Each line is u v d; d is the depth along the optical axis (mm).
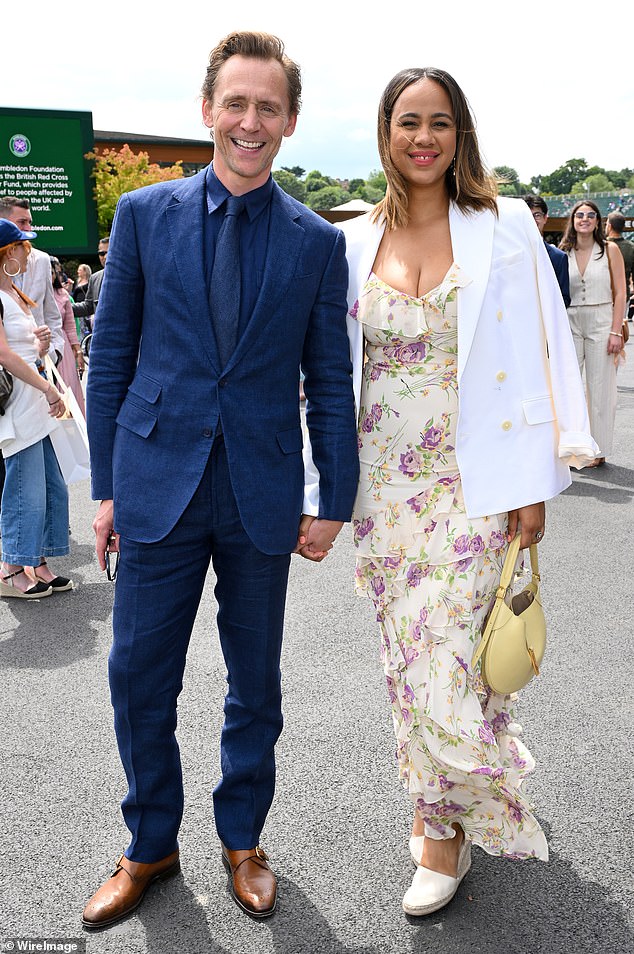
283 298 2357
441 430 2512
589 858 2758
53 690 3916
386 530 2584
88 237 21859
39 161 21109
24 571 5086
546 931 2463
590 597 4938
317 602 4949
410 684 2549
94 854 2797
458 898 2605
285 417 2461
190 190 2355
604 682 3906
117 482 2426
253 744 2625
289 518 2473
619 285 7602
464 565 2504
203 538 2457
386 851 2793
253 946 2420
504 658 2480
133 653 2455
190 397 2346
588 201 7434
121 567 2480
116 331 2438
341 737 3453
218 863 2748
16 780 3201
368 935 2457
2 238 4777
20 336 4809
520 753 2703
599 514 6547
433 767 2533
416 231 2566
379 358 2562
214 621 4703
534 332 2549
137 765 2529
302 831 2887
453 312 2449
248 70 2221
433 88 2420
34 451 4918
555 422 2564
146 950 2404
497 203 2557
